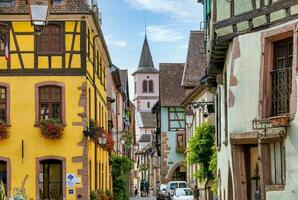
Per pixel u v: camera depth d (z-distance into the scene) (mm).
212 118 37062
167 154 67250
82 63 32438
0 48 32406
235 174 15688
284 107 14359
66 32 32438
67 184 31969
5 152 32062
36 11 11141
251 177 15664
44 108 32375
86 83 32438
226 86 17875
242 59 15344
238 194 15625
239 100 15422
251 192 15641
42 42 32438
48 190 32125
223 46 16797
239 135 15344
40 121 32062
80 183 32094
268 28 14742
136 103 152250
